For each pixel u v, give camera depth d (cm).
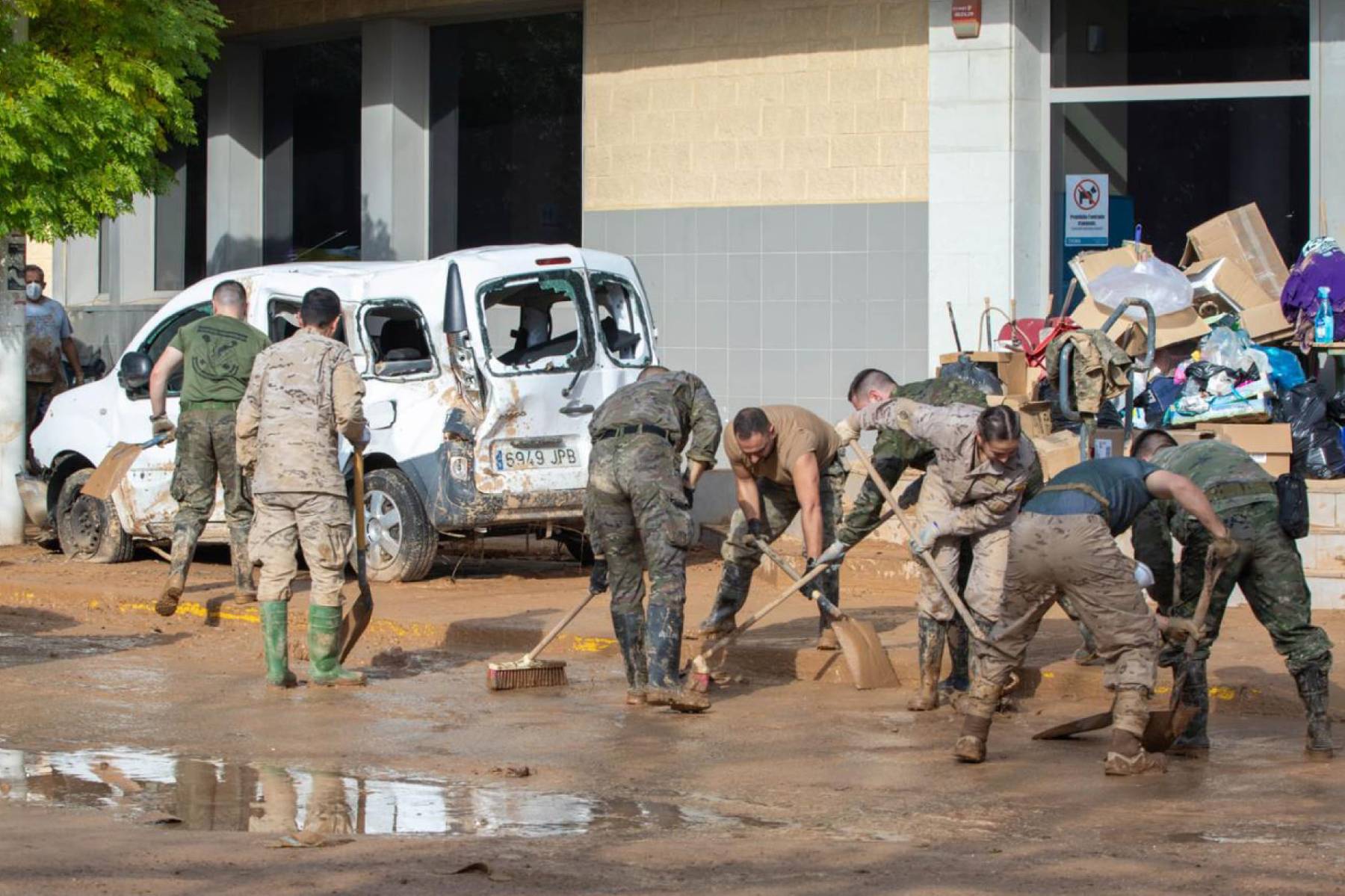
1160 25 1402
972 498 792
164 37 1352
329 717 823
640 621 861
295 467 897
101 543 1320
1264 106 1375
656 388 867
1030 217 1405
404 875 530
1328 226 1351
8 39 1262
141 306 1884
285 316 1235
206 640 1057
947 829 608
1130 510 701
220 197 1847
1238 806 645
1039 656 921
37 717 820
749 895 512
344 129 1784
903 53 1416
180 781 684
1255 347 1155
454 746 757
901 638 993
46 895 500
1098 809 639
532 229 1653
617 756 736
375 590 1179
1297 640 729
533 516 1195
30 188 1287
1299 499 729
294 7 1742
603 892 516
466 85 1692
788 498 925
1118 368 973
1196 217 1398
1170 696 826
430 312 1181
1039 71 1416
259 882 519
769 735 781
